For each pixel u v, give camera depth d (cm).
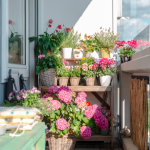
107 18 354
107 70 317
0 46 216
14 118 110
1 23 218
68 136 262
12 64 252
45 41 338
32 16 340
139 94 252
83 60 331
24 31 316
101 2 355
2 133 105
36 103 205
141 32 265
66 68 328
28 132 111
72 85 321
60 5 359
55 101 251
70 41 342
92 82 319
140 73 281
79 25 357
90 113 272
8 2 242
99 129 316
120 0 354
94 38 344
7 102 196
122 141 311
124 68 300
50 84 317
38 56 343
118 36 352
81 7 356
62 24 358
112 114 309
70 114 260
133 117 289
